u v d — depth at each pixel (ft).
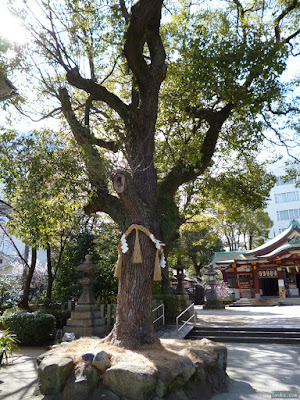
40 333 30.14
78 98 39.73
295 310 58.34
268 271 95.86
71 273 43.09
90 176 24.67
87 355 15.29
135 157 23.70
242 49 26.45
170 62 34.01
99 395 13.84
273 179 45.83
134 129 24.49
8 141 24.56
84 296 32.86
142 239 20.01
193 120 32.71
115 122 33.99
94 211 26.35
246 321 41.01
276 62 26.08
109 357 15.61
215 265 102.63
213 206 53.78
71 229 45.39
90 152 24.25
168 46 35.53
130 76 36.58
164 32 35.37
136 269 19.51
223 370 18.28
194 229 60.54
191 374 15.16
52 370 14.89
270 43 26.89
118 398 13.57
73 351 16.87
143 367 14.02
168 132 39.24
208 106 32.68
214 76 26.89
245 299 89.25
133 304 18.85
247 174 48.19
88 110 28.81
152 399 13.50
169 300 40.98
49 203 25.50
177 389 14.34
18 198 25.43
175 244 58.23
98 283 42.24
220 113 32.04
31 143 23.88
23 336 29.99
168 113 35.12
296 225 96.02
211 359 17.26
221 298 71.10
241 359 24.39
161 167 40.73
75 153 24.98
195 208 47.44
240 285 99.45
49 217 25.91
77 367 14.85
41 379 15.16
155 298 41.16
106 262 44.04
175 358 15.70
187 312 44.19
